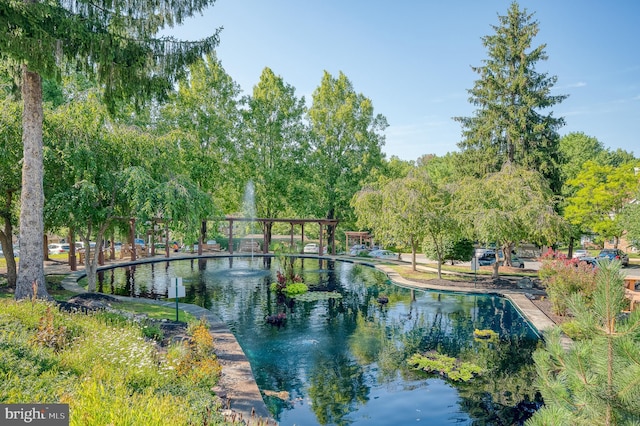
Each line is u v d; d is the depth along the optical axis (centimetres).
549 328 402
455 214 2233
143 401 458
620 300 315
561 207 3200
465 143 3148
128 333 901
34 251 1248
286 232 6400
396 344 1218
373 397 870
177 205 1614
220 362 948
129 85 1214
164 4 1229
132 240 2900
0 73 1380
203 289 2058
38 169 1263
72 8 1138
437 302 1792
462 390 904
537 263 3278
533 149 2916
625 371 304
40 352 615
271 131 3819
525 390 904
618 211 2969
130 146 1653
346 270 2838
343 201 3906
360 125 4022
